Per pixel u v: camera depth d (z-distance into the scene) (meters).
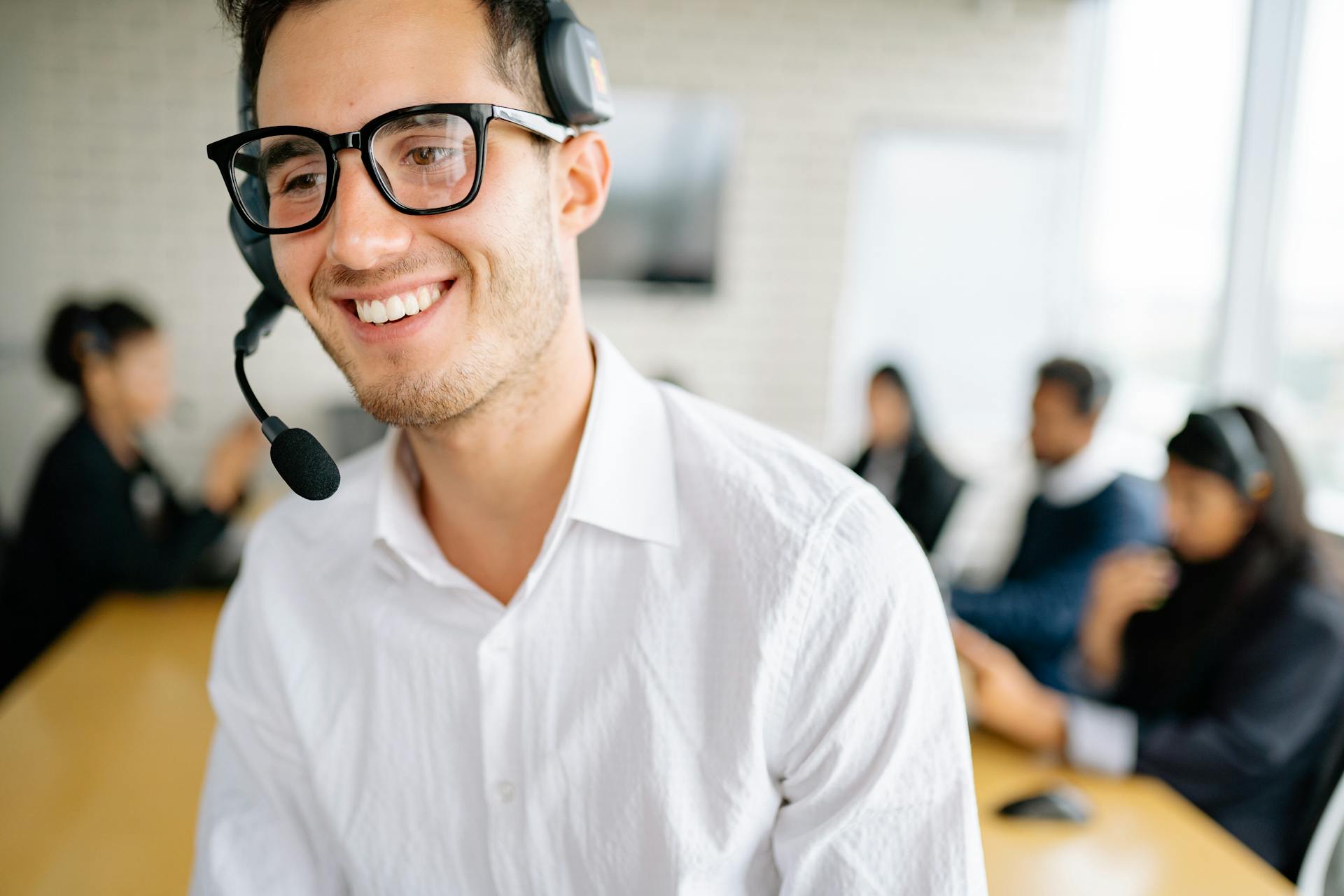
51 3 3.62
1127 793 1.33
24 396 3.77
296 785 0.82
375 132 0.58
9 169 3.68
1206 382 3.50
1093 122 4.12
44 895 1.09
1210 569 1.53
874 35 4.00
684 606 0.67
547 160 0.64
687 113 3.95
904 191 4.11
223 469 2.27
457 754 0.73
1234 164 3.32
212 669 0.87
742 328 4.12
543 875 0.70
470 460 0.70
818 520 0.65
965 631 1.52
